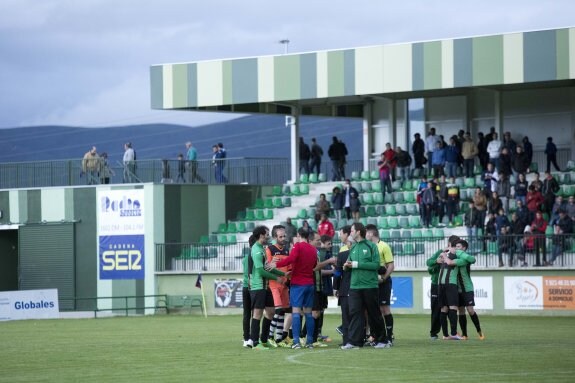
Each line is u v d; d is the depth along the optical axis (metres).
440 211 48.03
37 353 25.91
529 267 41.62
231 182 54.84
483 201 44.75
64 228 53.81
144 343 28.62
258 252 24.95
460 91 54.41
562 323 36.00
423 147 52.97
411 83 49.44
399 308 44.34
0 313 45.91
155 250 51.22
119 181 53.66
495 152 48.69
